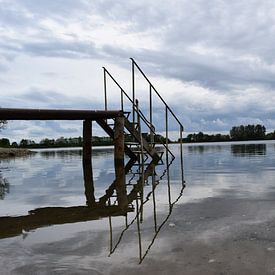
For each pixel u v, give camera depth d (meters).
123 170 12.46
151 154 14.99
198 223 4.62
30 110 10.93
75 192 7.84
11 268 3.27
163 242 3.88
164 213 5.33
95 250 3.70
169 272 3.08
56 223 4.95
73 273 3.12
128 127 13.77
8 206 6.36
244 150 25.88
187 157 18.66
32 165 16.16
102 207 6.09
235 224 4.49
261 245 3.66
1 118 11.97
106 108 13.98
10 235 4.39
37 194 7.64
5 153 27.09
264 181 8.38
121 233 4.31
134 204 6.23
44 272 3.16
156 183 8.88
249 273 3.01
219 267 3.15
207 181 8.74
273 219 4.67
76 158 21.41
